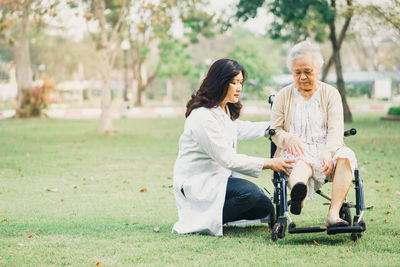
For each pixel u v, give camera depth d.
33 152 11.70
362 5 16.02
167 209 5.55
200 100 4.19
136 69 44.09
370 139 13.48
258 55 34.25
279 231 4.05
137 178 7.91
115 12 25.28
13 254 3.73
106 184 7.39
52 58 57.12
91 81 64.19
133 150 12.02
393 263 3.36
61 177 8.11
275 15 17.19
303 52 4.07
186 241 3.99
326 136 4.15
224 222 4.29
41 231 4.52
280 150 4.30
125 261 3.51
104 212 5.41
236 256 3.57
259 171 4.00
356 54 49.94
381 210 5.24
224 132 4.16
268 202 4.26
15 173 8.54
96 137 15.76
